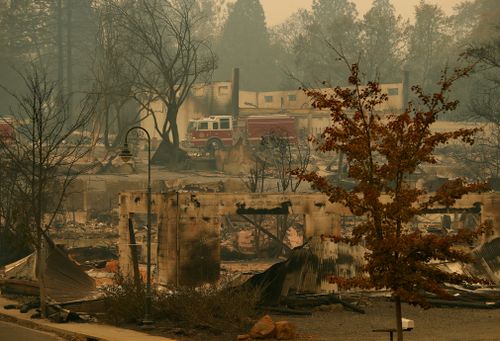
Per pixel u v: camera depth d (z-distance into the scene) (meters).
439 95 24.62
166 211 52.94
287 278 44.53
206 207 52.44
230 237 73.06
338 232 53.34
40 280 42.03
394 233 24.25
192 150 118.50
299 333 36.19
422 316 41.66
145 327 37.22
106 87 109.62
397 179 24.75
